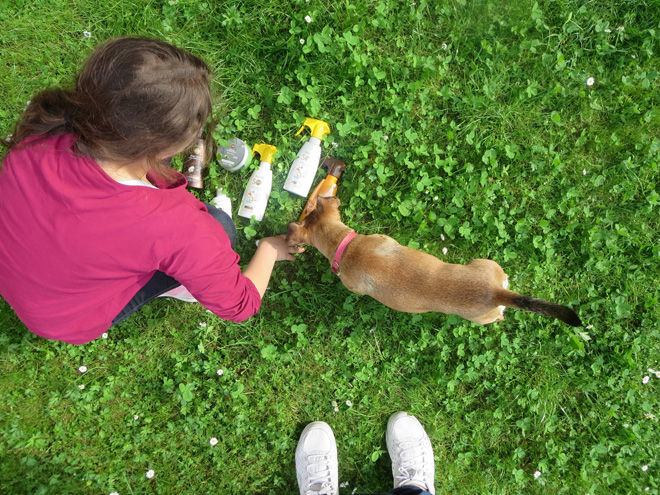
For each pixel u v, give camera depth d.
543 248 1.52
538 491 1.50
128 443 1.45
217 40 1.51
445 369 1.52
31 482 1.40
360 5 1.51
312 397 1.51
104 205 0.86
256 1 1.49
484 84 1.53
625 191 1.54
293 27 1.49
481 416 1.52
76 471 1.42
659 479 1.50
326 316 1.52
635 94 1.54
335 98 1.53
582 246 1.52
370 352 1.52
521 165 1.54
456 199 1.50
